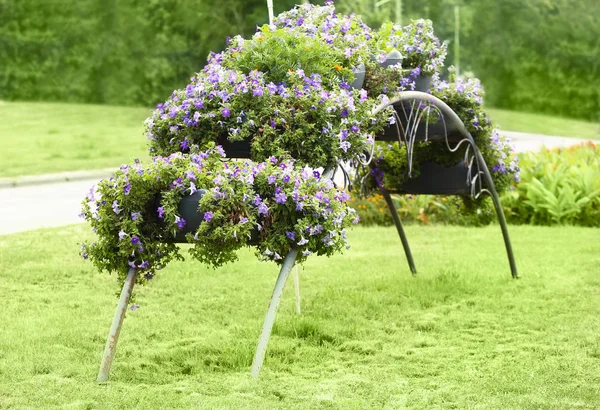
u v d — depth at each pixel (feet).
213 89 20.43
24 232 41.50
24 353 21.02
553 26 182.19
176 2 149.59
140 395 17.46
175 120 20.56
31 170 69.77
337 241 19.40
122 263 18.97
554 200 47.06
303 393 17.70
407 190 30.91
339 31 23.44
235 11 153.58
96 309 26.37
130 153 84.58
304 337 23.38
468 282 29.48
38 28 147.33
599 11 181.06
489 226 46.29
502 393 17.89
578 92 181.68
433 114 27.07
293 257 19.10
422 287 29.17
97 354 21.24
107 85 149.79
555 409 16.56
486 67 185.47
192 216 18.44
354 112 21.11
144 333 23.53
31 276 31.14
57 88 148.87
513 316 25.44
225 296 28.66
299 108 20.36
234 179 18.43
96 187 19.40
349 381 18.74
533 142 114.01
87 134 103.14
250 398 17.31
